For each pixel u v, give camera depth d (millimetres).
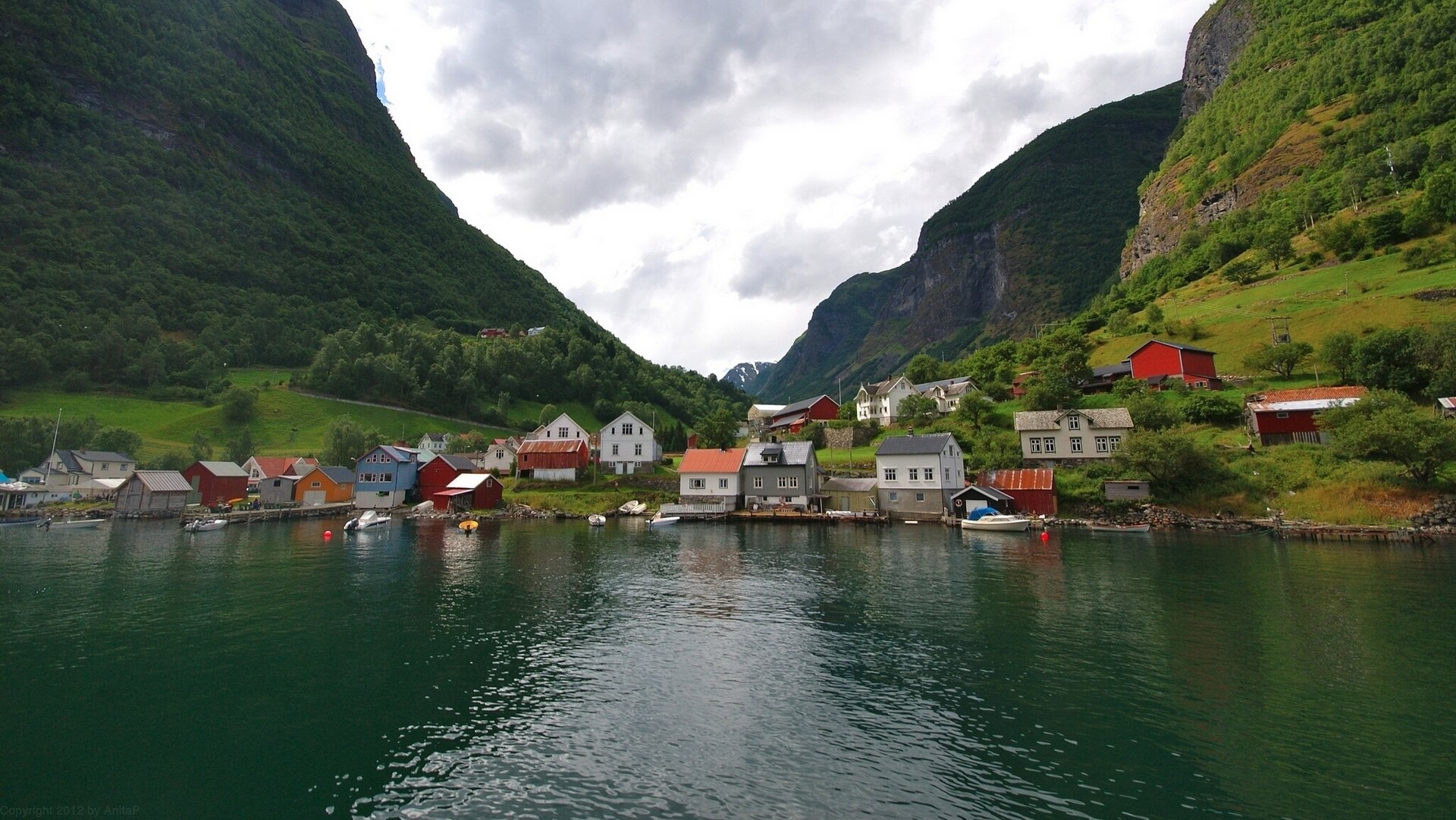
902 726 18969
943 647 26203
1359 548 48750
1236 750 17172
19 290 165875
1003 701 20672
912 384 121688
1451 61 155500
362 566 46219
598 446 109125
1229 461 69312
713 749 17641
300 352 191250
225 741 18266
